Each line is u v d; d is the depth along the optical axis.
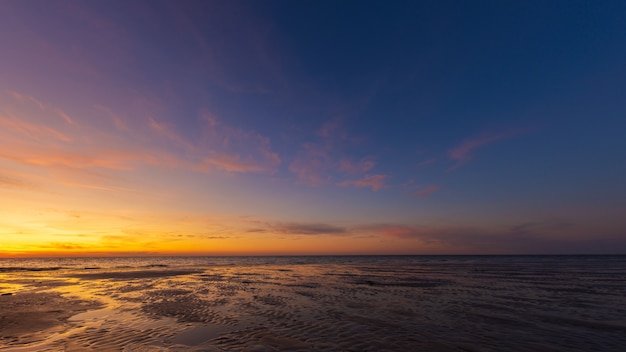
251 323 12.36
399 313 14.14
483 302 16.91
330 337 10.43
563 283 25.55
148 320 12.96
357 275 36.03
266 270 48.47
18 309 15.55
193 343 9.80
